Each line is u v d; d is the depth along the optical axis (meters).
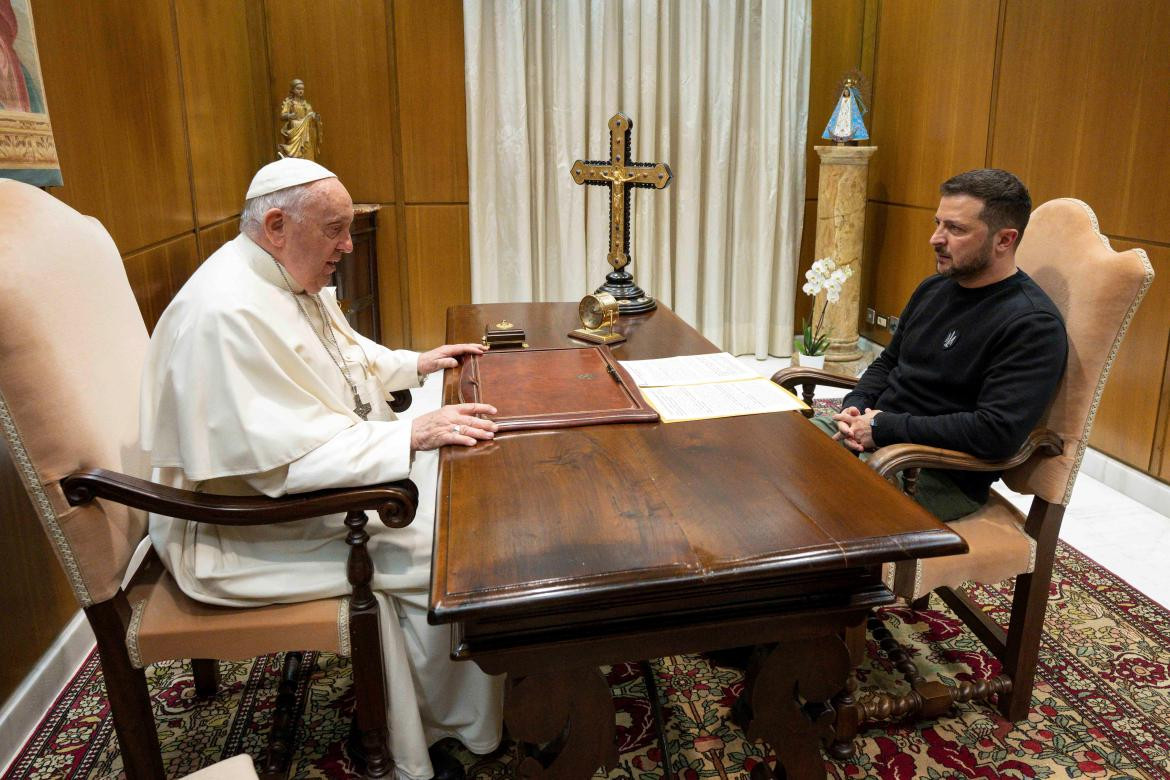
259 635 1.66
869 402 2.37
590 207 5.01
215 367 1.66
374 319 5.08
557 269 5.14
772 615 1.33
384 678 1.75
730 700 2.20
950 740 2.02
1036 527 1.95
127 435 1.72
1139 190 3.26
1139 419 3.37
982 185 1.93
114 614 1.62
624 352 2.33
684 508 1.39
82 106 2.51
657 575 1.20
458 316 2.76
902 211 4.98
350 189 5.05
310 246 1.88
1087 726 2.07
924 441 1.93
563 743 1.41
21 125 2.03
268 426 1.64
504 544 1.29
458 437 1.67
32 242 1.55
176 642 1.64
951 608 2.31
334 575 1.73
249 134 4.58
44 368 1.47
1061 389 1.89
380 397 2.20
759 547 1.27
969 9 4.23
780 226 5.20
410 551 1.82
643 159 4.93
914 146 4.81
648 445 1.67
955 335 2.06
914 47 4.74
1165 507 3.24
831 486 1.48
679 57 4.85
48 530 1.52
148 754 1.69
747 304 5.37
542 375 2.08
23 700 2.07
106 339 1.73
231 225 4.15
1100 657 2.36
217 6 4.07
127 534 1.64
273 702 2.20
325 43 4.82
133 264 2.85
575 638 1.28
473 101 4.79
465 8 4.65
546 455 1.62
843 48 5.23
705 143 5.05
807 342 4.62
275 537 1.77
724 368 2.17
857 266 4.91
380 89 4.90
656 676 2.30
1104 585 2.73
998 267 1.99
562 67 4.78
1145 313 3.29
